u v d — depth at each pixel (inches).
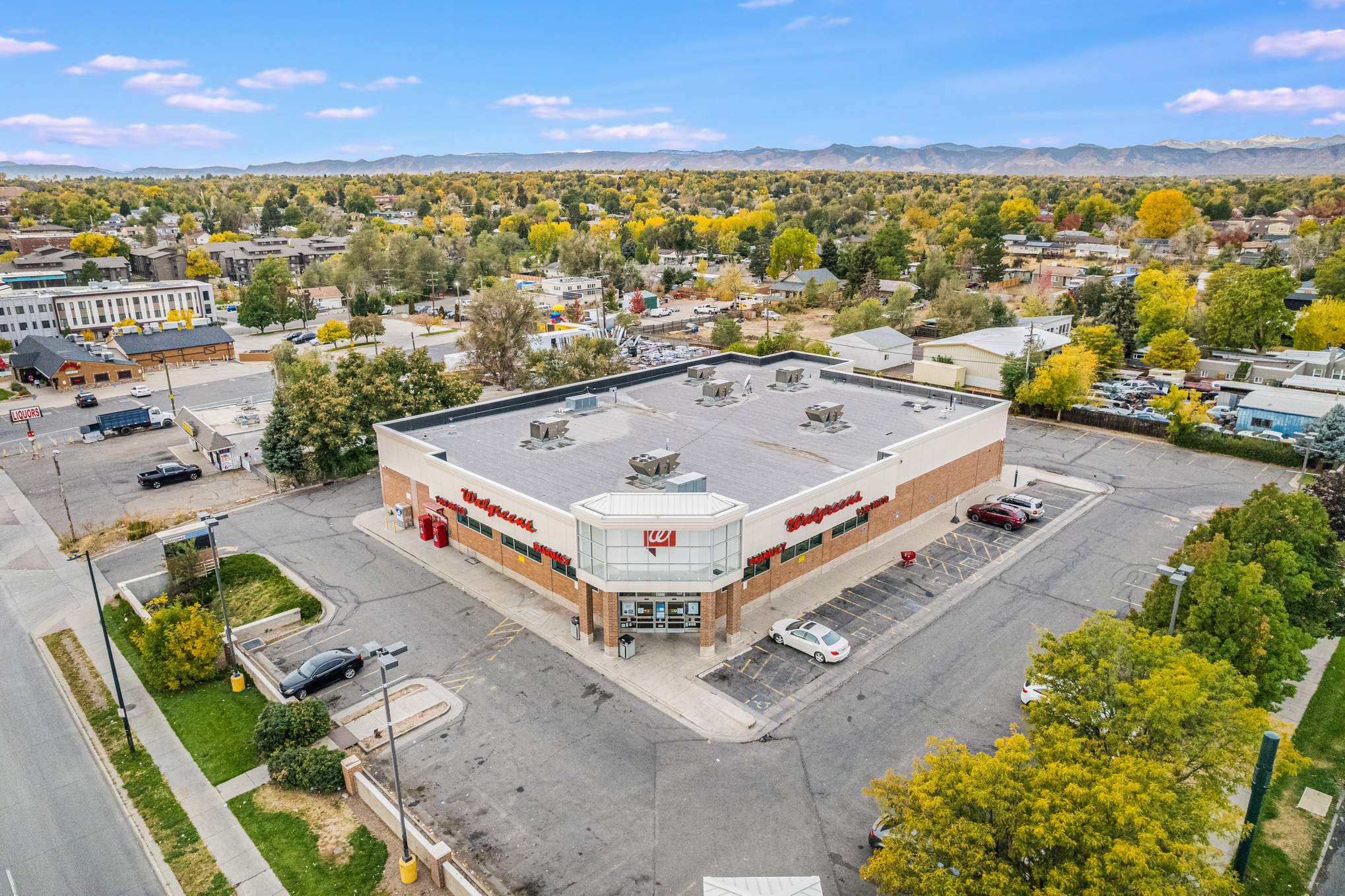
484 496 1823.3
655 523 1416.1
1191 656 989.2
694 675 1454.2
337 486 2546.8
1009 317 4795.8
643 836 1076.5
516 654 1535.4
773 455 2009.1
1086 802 780.0
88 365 4082.2
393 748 997.2
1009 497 2201.0
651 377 2849.4
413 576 1879.9
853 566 1891.0
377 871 1037.8
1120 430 3048.7
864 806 1127.0
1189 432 2819.9
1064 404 3152.1
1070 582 1811.0
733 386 2696.9
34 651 1642.5
